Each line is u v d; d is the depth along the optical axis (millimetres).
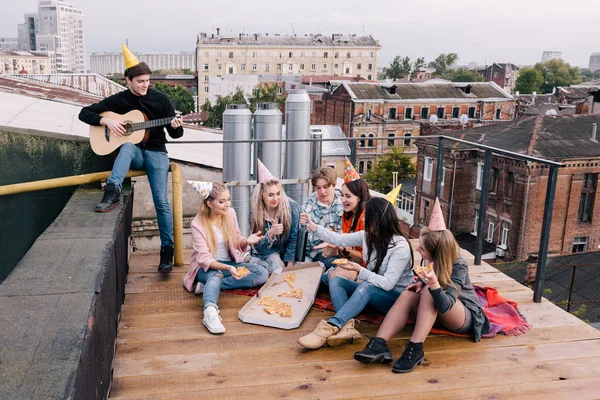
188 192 7863
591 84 53656
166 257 4781
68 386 1575
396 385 3105
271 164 6391
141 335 3623
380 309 3779
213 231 4219
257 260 4527
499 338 3727
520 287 4684
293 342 3590
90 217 3754
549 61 153875
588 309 18047
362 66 130125
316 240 4672
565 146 33750
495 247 34719
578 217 34688
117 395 2924
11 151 5043
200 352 3424
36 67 196875
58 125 8289
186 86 127375
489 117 62281
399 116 59844
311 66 127312
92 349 2100
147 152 4598
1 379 1605
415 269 3180
